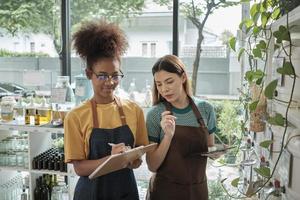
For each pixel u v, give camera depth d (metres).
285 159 1.10
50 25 3.03
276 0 1.20
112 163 1.19
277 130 1.15
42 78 2.84
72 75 3.04
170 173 1.56
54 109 2.53
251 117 1.46
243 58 1.98
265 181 1.30
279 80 1.19
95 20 1.43
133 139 1.44
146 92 2.64
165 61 1.55
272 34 1.17
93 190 1.37
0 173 2.73
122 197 1.43
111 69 1.34
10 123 2.50
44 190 2.63
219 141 2.02
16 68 3.13
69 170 2.44
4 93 3.02
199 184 1.60
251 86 1.55
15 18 3.09
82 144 1.38
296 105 1.06
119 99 1.49
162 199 1.57
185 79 1.62
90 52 1.33
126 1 2.88
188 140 1.56
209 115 1.68
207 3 2.66
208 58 2.73
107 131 1.39
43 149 2.74
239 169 2.06
